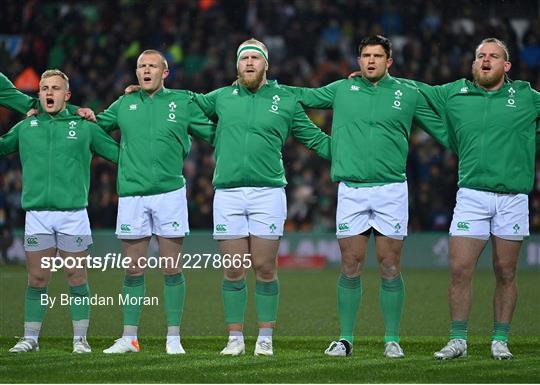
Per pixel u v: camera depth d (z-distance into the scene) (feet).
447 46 292.20
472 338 118.73
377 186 100.17
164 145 101.86
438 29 299.38
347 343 102.47
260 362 96.73
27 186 103.09
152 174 101.71
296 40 307.17
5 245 234.58
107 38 299.17
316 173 256.93
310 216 253.03
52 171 102.37
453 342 100.58
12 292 168.66
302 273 218.59
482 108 99.55
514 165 99.45
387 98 100.37
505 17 311.68
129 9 311.47
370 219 101.14
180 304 103.65
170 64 293.84
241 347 102.53
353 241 101.04
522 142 99.86
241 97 101.45
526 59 297.53
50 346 108.58
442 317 141.38
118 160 105.60
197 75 282.97
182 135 102.99
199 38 300.81
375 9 312.91
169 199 102.27
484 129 99.40
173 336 103.60
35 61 291.17
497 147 99.25
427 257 236.84
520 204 100.27
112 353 102.58
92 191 250.16
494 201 99.91
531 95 100.48
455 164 252.62
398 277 101.96
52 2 316.19
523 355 102.78
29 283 104.22
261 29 311.06
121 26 305.12
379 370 92.38
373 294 170.81
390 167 99.96
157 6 312.29
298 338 118.62
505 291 101.24
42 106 103.19
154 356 100.42
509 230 99.96
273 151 101.19
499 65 99.30
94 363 95.55
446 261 236.22
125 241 103.19
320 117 271.90
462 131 100.32
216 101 102.63
